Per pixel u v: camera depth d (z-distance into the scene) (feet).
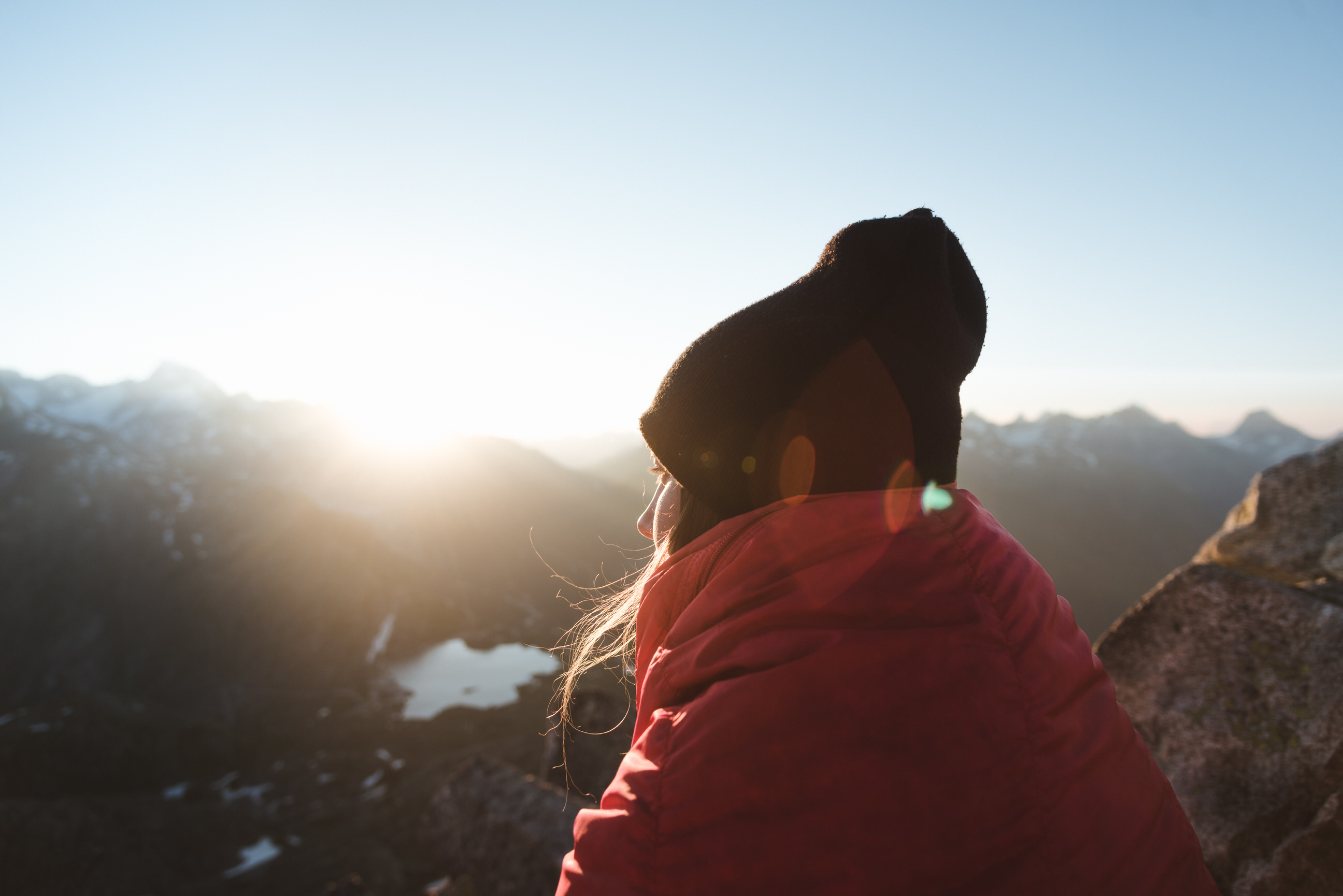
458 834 14.61
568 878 2.38
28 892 132.16
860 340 2.66
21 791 191.83
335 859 140.67
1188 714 7.03
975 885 1.99
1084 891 2.03
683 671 2.46
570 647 3.54
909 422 2.62
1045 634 2.36
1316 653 6.38
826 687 2.13
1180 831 2.43
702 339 2.90
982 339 3.22
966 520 2.58
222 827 167.02
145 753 209.87
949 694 2.10
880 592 2.28
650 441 2.91
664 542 3.44
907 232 2.84
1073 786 2.12
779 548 2.43
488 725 222.48
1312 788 6.01
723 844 2.09
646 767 2.33
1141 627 7.66
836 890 2.00
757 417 2.64
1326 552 6.93
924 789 2.02
